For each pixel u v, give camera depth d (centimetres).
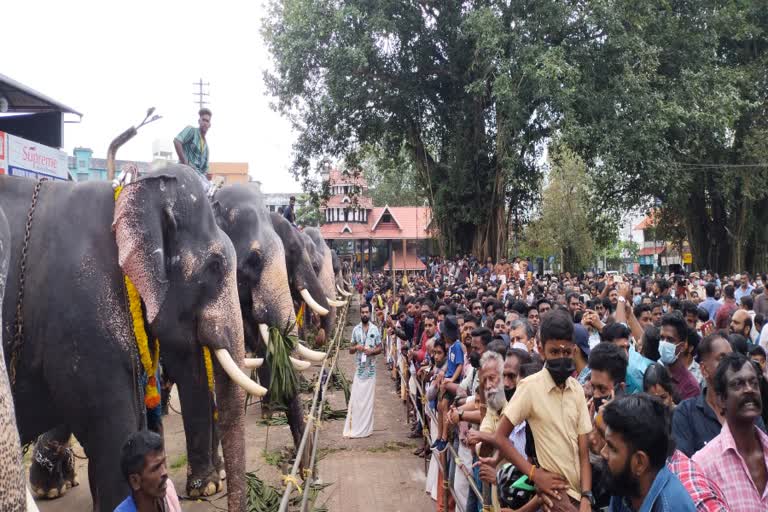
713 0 2800
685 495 244
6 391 149
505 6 2517
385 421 1087
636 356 517
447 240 3069
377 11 2606
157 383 514
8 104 1351
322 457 872
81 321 434
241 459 505
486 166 2930
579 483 357
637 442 248
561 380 363
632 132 2444
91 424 438
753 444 312
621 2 2445
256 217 783
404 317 1282
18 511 143
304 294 1034
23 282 433
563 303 1041
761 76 2888
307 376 1394
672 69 2789
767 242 3234
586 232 3600
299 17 2594
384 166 3381
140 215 466
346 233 4606
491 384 443
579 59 2505
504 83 2280
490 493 418
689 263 4438
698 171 3067
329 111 2764
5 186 459
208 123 842
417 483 765
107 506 432
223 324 498
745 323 742
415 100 2898
